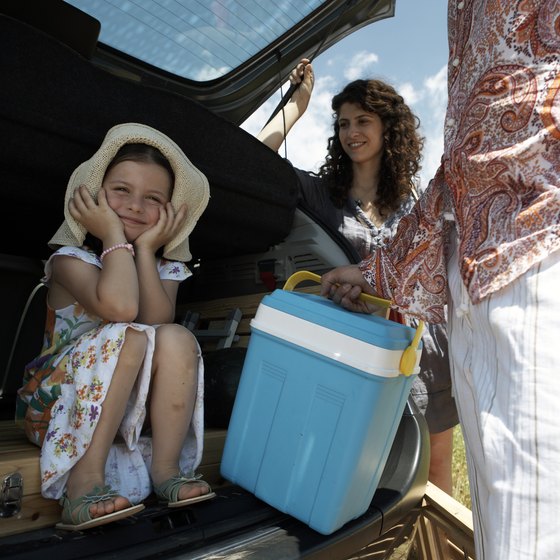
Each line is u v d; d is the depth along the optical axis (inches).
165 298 61.4
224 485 63.9
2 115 56.2
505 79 39.4
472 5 43.9
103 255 56.8
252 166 79.4
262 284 93.6
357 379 50.7
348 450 50.9
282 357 54.5
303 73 109.9
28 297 89.2
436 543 68.6
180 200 64.1
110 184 60.2
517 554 33.6
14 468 49.3
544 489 33.5
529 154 37.7
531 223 36.9
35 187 62.6
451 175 43.3
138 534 46.5
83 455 50.7
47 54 58.1
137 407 54.3
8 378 87.4
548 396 34.2
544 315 35.2
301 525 53.0
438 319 47.0
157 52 96.2
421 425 72.7
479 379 38.7
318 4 96.5
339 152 105.7
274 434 54.5
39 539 45.3
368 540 56.4
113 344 52.2
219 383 69.9
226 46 98.3
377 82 102.3
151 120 66.9
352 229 100.0
